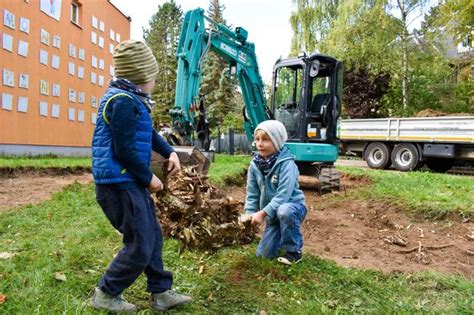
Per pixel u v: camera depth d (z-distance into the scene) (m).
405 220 6.33
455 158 14.38
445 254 4.64
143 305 2.59
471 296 3.09
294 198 3.61
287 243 3.57
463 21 19.58
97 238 4.05
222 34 9.20
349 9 25.09
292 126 9.58
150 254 2.38
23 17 11.30
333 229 5.72
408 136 15.02
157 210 4.00
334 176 9.04
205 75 36.09
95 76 16.28
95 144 2.32
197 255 3.56
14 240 3.97
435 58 24.78
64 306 2.42
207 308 2.65
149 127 2.40
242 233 3.77
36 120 12.14
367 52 25.11
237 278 3.17
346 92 28.88
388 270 3.77
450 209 6.27
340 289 3.07
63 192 6.41
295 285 3.08
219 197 3.69
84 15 15.17
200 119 8.25
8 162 8.84
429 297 3.10
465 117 13.39
